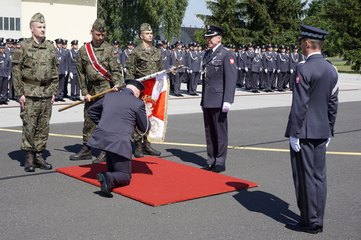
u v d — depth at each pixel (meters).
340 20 40.81
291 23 37.81
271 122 12.54
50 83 7.14
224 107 7.05
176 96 18.88
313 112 4.75
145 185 6.26
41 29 7.00
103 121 6.06
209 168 7.38
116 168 6.08
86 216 5.13
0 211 5.24
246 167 7.59
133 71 8.26
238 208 5.55
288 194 6.18
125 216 5.15
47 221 4.96
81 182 6.45
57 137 9.69
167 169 7.21
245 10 38.59
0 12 30.44
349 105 17.08
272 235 4.75
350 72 42.09
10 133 10.00
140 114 6.18
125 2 37.75
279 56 22.48
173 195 5.84
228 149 8.96
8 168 7.13
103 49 7.71
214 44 7.36
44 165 7.14
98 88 7.69
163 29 38.16
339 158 8.45
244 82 23.84
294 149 4.76
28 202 5.57
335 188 6.54
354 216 5.40
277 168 7.57
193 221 5.07
